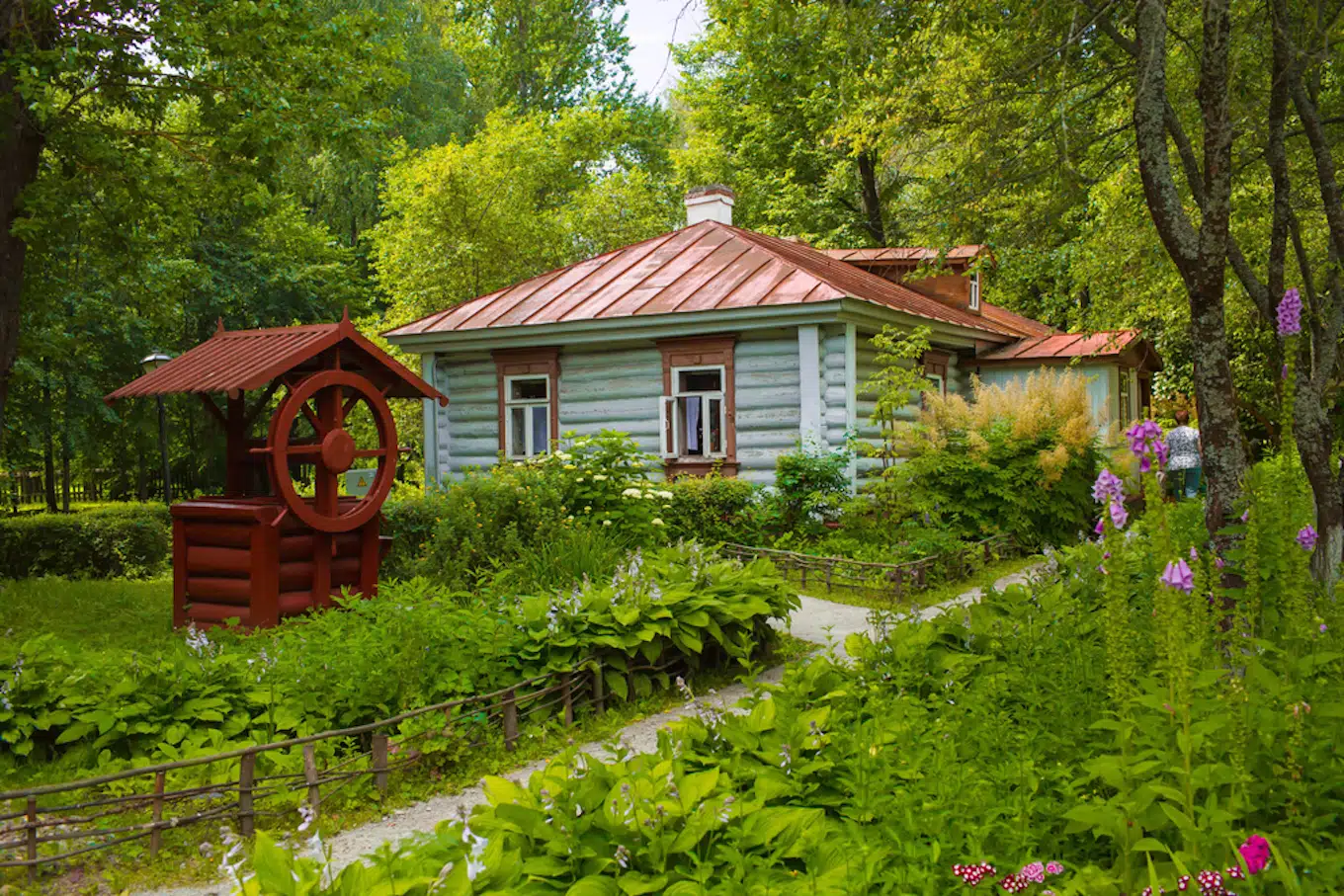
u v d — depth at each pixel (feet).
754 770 11.41
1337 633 13.71
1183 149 20.79
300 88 38.50
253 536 27.73
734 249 52.85
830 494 42.19
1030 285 71.92
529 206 90.63
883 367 48.85
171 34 34.22
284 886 7.99
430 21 116.16
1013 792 10.23
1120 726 9.81
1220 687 11.21
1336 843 9.23
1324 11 23.99
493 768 18.15
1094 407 60.29
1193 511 30.53
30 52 33.01
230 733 17.85
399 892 7.92
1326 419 20.34
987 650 17.62
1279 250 21.39
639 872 9.23
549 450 50.39
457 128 116.37
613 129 104.94
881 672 16.35
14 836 14.94
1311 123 21.80
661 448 48.01
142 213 40.65
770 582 25.58
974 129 27.48
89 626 30.25
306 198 106.32
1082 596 20.42
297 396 28.09
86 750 17.53
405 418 78.79
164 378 29.84
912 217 30.94
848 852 9.24
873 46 24.43
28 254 41.96
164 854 14.57
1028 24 25.61
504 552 33.27
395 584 24.57
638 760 10.88
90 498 106.93
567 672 20.31
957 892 8.89
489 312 53.42
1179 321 61.57
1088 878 8.61
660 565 25.54
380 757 16.67
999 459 43.34
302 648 20.31
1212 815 8.68
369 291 108.17
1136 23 20.92
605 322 47.91
